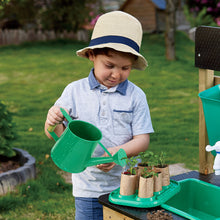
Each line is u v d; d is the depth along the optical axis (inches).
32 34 475.8
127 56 62.4
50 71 342.0
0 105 144.9
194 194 62.9
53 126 57.2
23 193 129.7
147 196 53.4
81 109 70.6
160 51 406.9
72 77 322.7
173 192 57.1
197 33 66.6
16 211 119.5
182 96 274.8
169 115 231.9
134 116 70.3
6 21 497.0
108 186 70.7
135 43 63.2
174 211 51.7
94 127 55.3
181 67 357.4
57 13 478.6
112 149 64.1
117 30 62.0
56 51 425.4
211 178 65.4
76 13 476.1
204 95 64.8
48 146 178.2
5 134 141.9
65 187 137.2
